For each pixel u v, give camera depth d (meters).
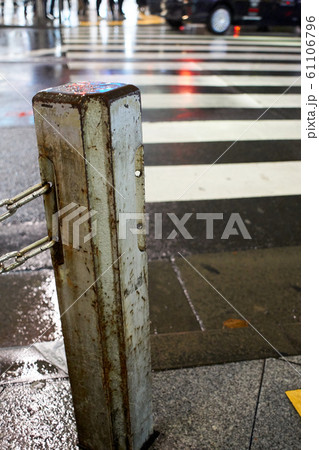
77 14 16.36
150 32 12.91
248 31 13.31
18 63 7.00
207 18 11.62
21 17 14.41
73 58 8.09
